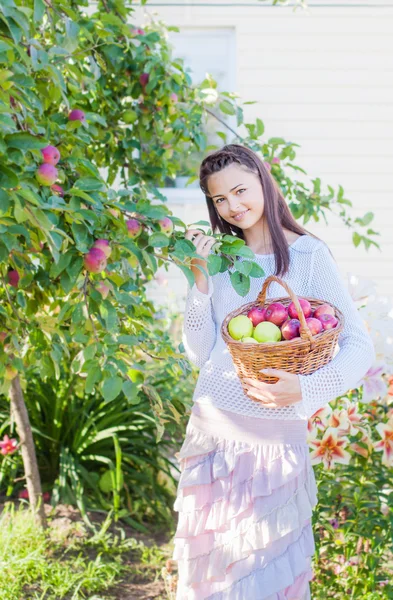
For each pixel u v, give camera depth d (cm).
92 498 358
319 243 202
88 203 176
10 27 171
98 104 300
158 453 374
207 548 195
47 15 244
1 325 215
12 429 347
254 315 185
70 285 175
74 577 280
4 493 364
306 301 182
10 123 151
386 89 584
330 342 176
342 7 577
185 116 303
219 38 586
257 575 186
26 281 213
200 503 196
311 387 175
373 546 239
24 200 152
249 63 579
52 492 358
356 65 582
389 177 589
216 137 579
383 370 245
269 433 192
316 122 585
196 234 195
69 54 225
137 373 194
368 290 268
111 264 188
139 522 350
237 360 177
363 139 587
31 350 244
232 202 202
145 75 292
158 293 580
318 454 243
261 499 188
